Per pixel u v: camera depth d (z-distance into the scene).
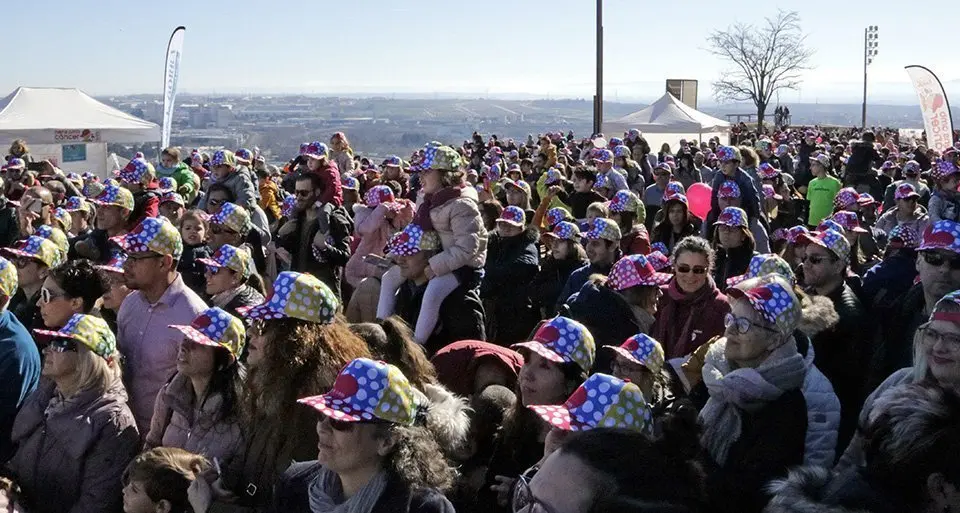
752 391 3.74
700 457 2.98
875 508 2.78
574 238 8.27
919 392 2.96
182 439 4.65
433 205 6.86
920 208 10.58
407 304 7.01
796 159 25.56
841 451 4.83
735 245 7.70
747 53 59.56
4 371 5.33
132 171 9.44
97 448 4.83
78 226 10.83
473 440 4.33
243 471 4.21
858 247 9.38
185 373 4.63
